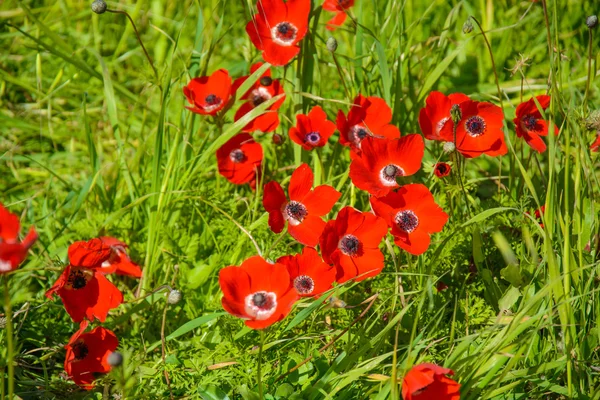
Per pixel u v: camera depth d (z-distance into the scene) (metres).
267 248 1.87
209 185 1.96
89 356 1.76
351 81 1.98
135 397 1.76
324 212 1.81
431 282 1.78
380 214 1.79
